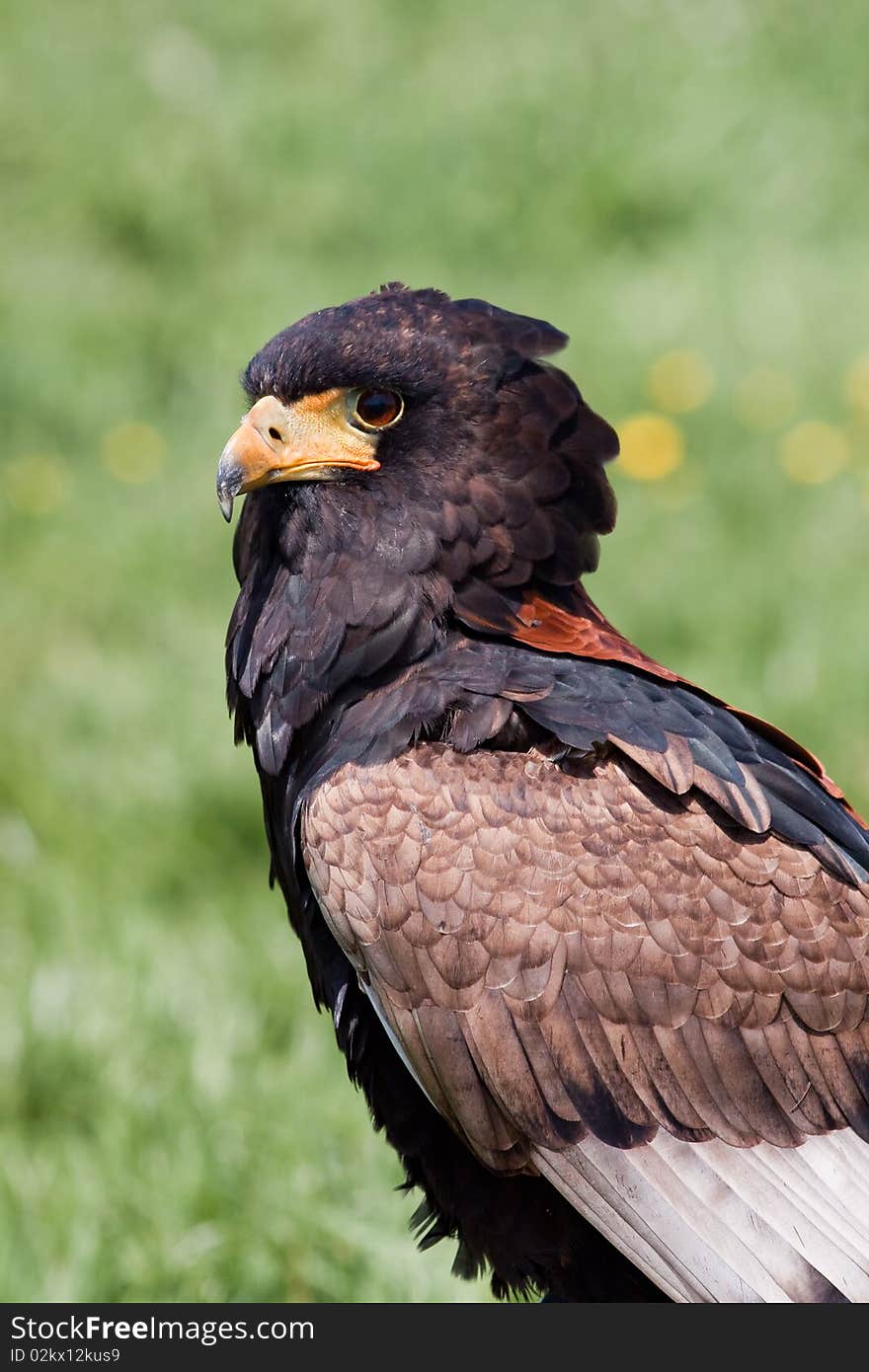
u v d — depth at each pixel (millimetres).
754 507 12680
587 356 14602
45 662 11945
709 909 5371
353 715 5895
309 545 6031
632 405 14109
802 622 11508
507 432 6016
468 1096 5434
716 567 12016
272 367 6121
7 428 14469
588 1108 5332
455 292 16250
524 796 5477
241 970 8914
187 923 9695
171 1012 8461
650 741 5527
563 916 5348
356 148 17844
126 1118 7867
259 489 6285
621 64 18562
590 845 5398
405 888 5430
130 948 9078
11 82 18875
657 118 17750
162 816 10445
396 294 6277
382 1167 7711
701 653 11492
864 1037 5410
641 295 15664
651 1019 5328
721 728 5777
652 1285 5668
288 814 6031
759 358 14453
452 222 17125
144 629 12281
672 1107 5332
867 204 17125
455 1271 6215
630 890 5359
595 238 17000
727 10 19625
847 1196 5277
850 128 17922
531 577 6098
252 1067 8172
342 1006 5824
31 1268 7176
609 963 5324
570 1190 5387
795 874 5445
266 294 16250
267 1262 7258
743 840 5465
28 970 8867
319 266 16812
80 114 18391
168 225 16969
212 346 15305
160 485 13750
